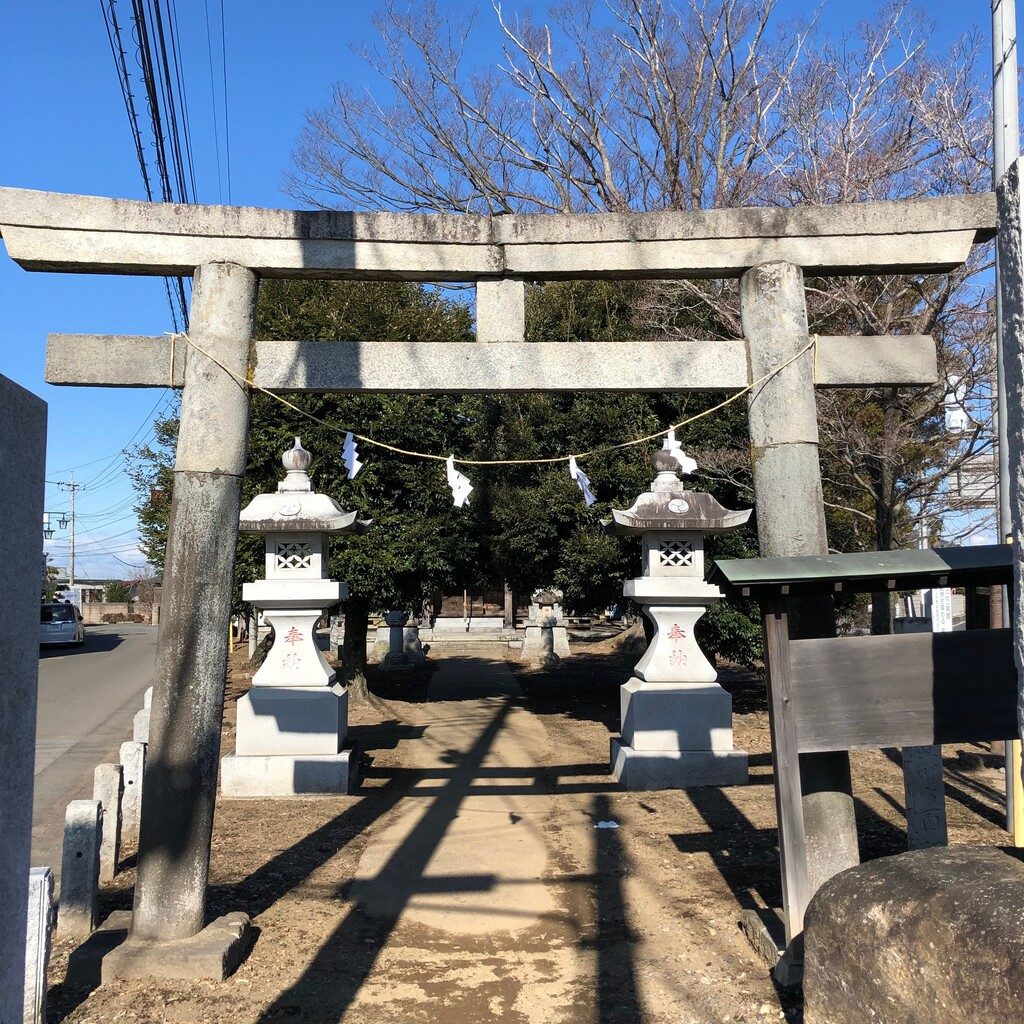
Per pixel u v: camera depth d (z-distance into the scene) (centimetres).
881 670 416
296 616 895
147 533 1962
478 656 2333
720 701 870
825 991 309
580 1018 409
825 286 1060
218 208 509
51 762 1055
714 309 1184
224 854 656
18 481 211
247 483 1259
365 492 1255
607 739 1120
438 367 522
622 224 521
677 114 1631
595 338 1348
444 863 632
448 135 1877
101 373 504
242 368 509
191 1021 404
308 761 849
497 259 525
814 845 468
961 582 432
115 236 504
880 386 520
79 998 425
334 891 576
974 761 893
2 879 202
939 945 253
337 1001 426
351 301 1388
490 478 1279
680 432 1188
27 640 217
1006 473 670
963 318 982
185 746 471
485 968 462
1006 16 630
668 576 891
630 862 626
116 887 591
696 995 426
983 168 964
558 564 1295
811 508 496
